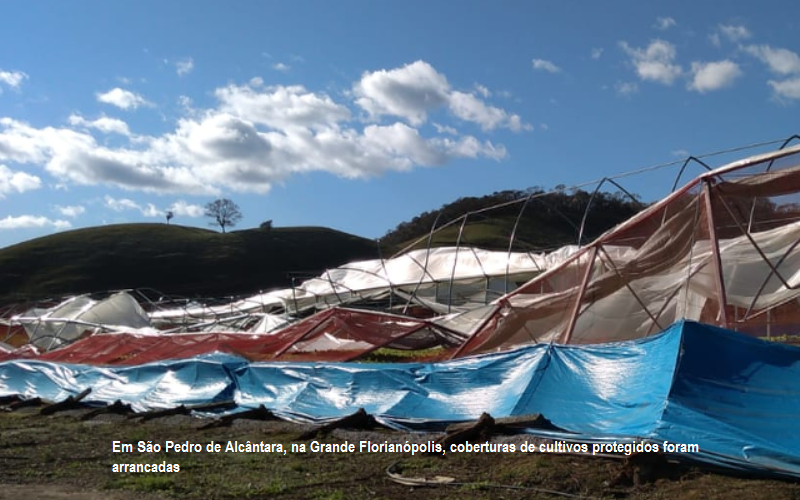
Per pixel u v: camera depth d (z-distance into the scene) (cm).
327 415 1509
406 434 1300
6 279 10219
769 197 1733
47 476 1106
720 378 1109
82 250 11456
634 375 1197
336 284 4328
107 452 1311
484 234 9281
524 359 1377
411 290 4094
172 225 13575
